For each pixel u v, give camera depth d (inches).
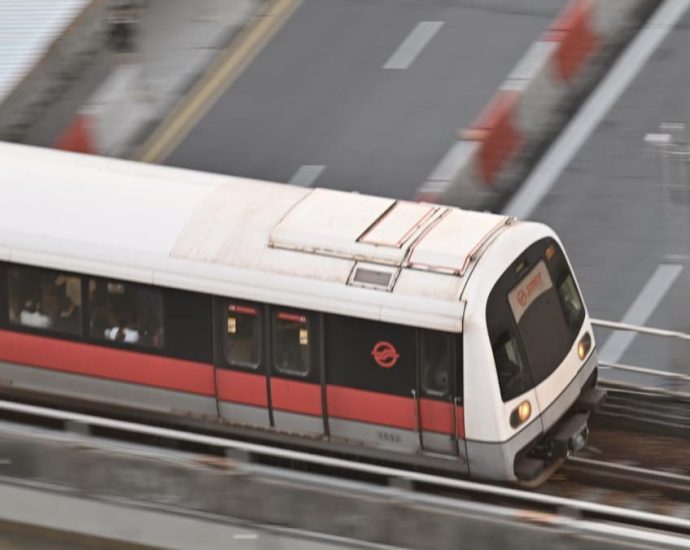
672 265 2773.1
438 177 3004.4
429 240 2028.8
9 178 2226.9
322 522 1887.3
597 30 3356.3
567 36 3240.7
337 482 1897.1
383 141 3134.8
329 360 2044.8
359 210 2101.4
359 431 2063.2
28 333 2203.5
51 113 3230.8
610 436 2273.6
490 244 2021.4
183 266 2087.8
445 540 1829.5
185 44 3444.9
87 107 3248.0
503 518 1803.6
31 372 2226.9
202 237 2101.4
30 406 2117.4
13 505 2031.3
